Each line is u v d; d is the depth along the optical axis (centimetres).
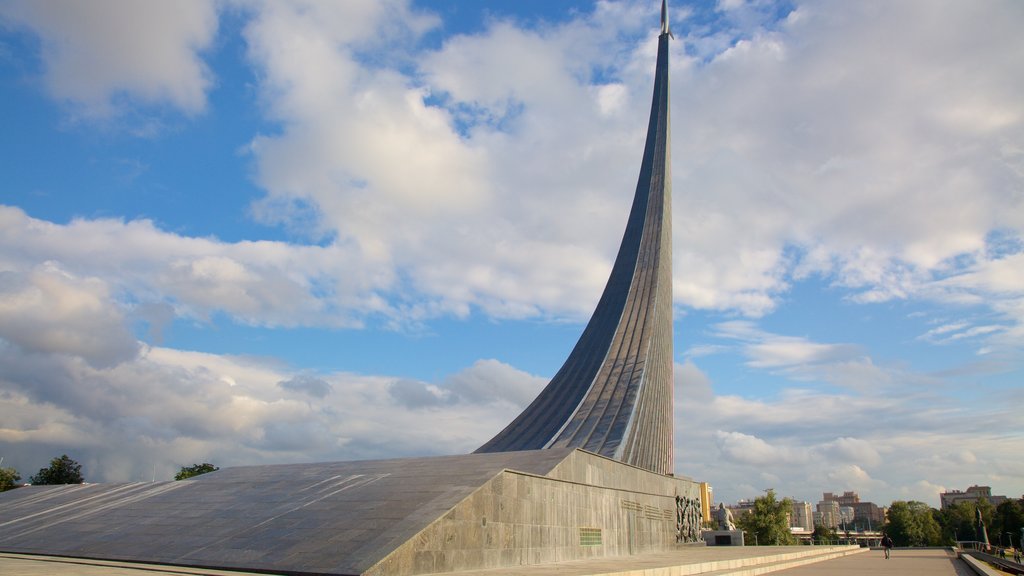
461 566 1550
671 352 5938
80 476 4691
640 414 4634
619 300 5728
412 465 2156
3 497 2572
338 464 2341
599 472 2619
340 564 1315
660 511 3381
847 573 2316
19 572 1163
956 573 2338
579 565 1861
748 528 6525
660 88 6925
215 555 1489
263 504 1873
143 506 2083
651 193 6284
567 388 5144
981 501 10981
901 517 10300
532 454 2331
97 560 1576
